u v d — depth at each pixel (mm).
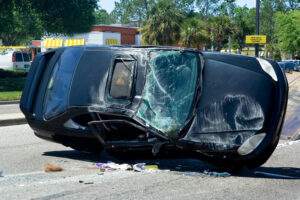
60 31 35781
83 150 7285
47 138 7324
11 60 37156
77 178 5250
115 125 6277
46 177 5426
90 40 50812
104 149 6594
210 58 5938
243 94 5543
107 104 6059
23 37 82375
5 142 9008
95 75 6336
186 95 5750
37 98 7184
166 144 5629
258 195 4473
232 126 5418
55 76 6934
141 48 6152
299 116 12531
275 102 5508
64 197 4188
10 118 11742
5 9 32219
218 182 5047
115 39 52219
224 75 5738
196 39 47625
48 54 7438
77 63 6641
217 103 5562
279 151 7965
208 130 5477
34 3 32750
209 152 5449
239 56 5965
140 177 5258
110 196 4250
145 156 6379
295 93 20453
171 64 5957
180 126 5602
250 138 5316
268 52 82688
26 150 8000
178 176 5352
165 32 49625
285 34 55156
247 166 5730
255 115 5414
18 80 29859
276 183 5125
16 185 4859
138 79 5961
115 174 5512
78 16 34375
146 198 4195
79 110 6328
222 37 47469
